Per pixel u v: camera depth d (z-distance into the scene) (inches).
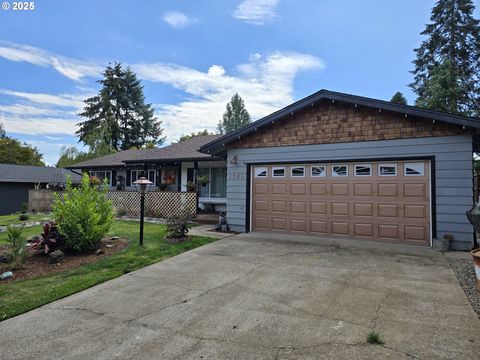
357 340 122.9
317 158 339.9
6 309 159.5
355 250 275.3
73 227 261.7
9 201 821.9
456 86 698.8
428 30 861.8
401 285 185.3
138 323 143.0
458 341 120.7
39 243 261.3
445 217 276.8
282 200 360.8
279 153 361.7
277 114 353.7
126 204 534.0
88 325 142.0
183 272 219.3
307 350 116.8
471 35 812.0
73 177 951.6
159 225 426.0
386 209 305.1
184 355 115.4
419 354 112.2
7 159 1327.5
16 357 117.0
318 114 342.3
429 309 151.2
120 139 1640.0
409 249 275.9
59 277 208.5
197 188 571.2
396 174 301.6
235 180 387.5
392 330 130.5
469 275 202.4
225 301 166.6
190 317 148.0
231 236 346.9
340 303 160.4
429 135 285.9
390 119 304.0
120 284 196.7
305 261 242.4
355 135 320.8
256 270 220.8
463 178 271.0
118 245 298.2
